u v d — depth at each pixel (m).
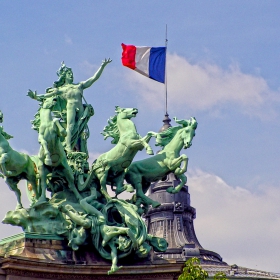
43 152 139.25
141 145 141.75
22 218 139.75
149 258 139.50
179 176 145.38
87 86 150.25
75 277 137.50
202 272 126.94
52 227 139.38
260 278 197.00
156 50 159.38
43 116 139.88
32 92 146.62
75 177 143.62
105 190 142.88
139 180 145.00
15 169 139.75
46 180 142.75
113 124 146.75
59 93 148.50
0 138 138.50
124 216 139.88
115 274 138.00
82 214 139.38
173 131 146.38
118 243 137.88
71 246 138.50
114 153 142.62
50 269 136.25
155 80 158.88
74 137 147.62
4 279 134.75
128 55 158.25
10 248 138.50
